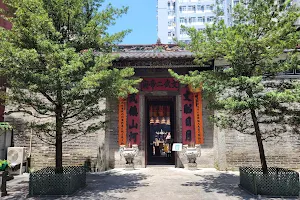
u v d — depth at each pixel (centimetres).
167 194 968
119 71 1085
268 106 958
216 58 1074
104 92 1025
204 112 1653
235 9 1012
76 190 1007
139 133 1653
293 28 923
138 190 1036
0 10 1101
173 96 1727
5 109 1538
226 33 960
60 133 1052
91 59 994
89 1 1127
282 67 967
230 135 1542
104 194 971
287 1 931
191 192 998
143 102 1681
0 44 884
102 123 1145
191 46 1070
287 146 1524
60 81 880
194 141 1630
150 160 2023
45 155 1544
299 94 842
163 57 1527
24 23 985
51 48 869
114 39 1096
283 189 918
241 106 896
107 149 1598
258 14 966
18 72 891
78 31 1107
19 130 1548
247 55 961
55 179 952
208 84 1043
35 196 938
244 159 1516
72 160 1544
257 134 1029
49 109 1009
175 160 1661
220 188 1065
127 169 1557
